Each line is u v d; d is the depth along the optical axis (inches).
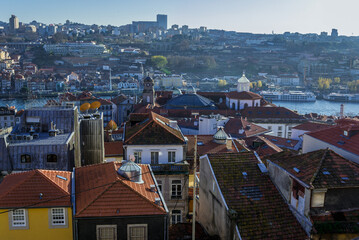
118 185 1766.7
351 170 1804.9
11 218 1652.3
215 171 2007.9
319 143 2399.1
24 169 2379.4
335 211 1729.8
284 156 2159.2
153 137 2613.2
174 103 7514.8
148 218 1688.0
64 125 2741.1
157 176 2487.7
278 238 1706.4
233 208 1808.6
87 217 1652.3
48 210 1675.7
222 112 6624.0
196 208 2438.5
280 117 6353.3
